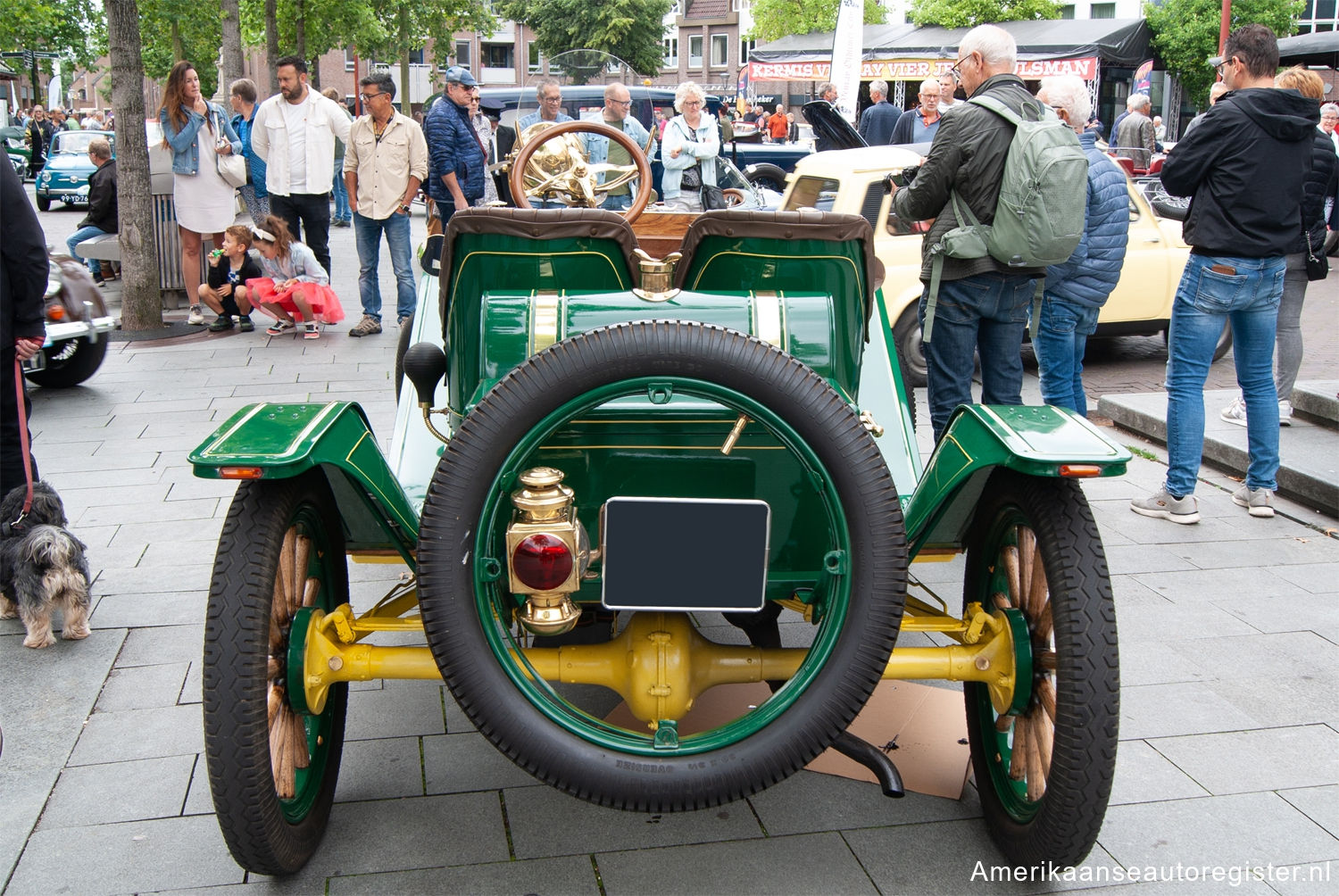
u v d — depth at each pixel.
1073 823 2.67
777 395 2.50
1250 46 5.20
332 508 3.07
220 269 10.09
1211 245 5.30
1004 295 4.74
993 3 30.58
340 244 16.34
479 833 3.13
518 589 2.57
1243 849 3.10
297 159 10.69
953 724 3.64
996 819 3.04
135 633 4.37
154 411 7.45
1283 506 5.95
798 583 2.96
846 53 16.69
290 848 2.81
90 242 12.69
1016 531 3.02
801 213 2.92
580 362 2.48
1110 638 2.64
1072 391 6.19
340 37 27.92
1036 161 4.42
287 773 2.88
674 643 2.75
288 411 2.80
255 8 26.75
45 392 7.99
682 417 2.78
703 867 2.99
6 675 4.02
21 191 4.43
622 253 2.97
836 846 3.08
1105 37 26.42
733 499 2.75
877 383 3.90
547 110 8.39
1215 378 9.12
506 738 2.54
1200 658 4.23
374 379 8.34
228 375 8.49
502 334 2.88
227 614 2.60
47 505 4.34
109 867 2.97
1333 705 3.88
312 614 2.84
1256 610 4.65
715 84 66.06
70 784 3.36
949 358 4.88
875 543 2.53
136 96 9.84
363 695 3.92
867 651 2.54
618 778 2.54
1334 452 6.27
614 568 2.60
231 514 2.71
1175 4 27.88
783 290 3.01
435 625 2.50
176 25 25.94
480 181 10.01
